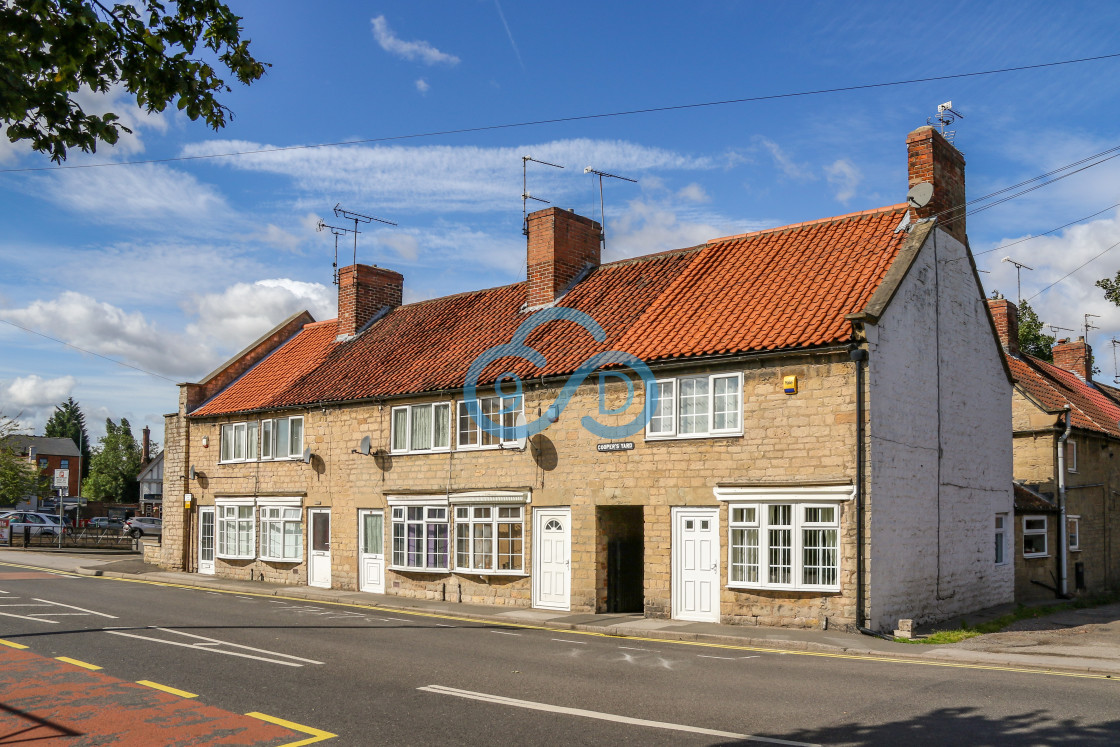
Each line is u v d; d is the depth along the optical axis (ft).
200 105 27.17
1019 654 45.80
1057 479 82.74
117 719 31.42
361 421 82.89
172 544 102.53
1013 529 73.36
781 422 56.70
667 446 61.57
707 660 44.24
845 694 35.01
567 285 81.41
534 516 68.90
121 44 25.17
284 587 85.87
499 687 36.68
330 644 48.83
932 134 64.44
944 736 28.27
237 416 96.68
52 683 37.52
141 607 65.51
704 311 65.16
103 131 24.86
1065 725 29.58
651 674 39.91
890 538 55.11
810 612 54.60
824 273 62.39
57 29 23.77
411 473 78.02
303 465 88.22
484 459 72.54
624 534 67.26
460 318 88.63
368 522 81.82
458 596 73.36
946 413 63.46
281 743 28.19
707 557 59.36
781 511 56.39
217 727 30.22
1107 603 79.77
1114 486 94.89
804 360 56.13
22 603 66.23
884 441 55.21
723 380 59.77
